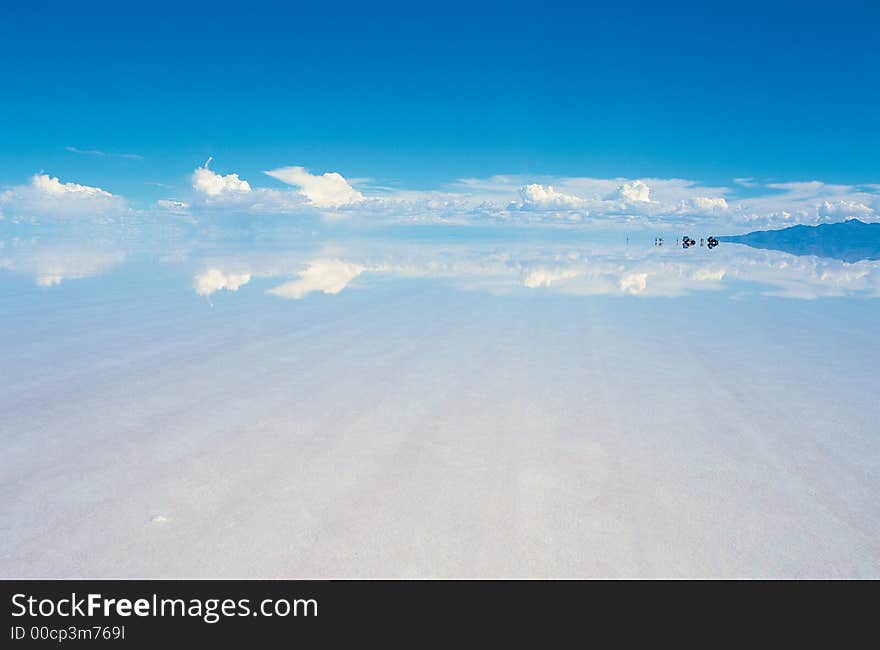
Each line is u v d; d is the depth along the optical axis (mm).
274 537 2543
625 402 4512
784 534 2584
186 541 2508
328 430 3881
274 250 31062
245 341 6977
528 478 3133
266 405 4434
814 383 5031
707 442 3664
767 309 9586
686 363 5816
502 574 2301
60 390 4812
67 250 29109
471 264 20500
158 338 7129
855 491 2994
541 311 9516
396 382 5113
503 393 4758
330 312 9398
